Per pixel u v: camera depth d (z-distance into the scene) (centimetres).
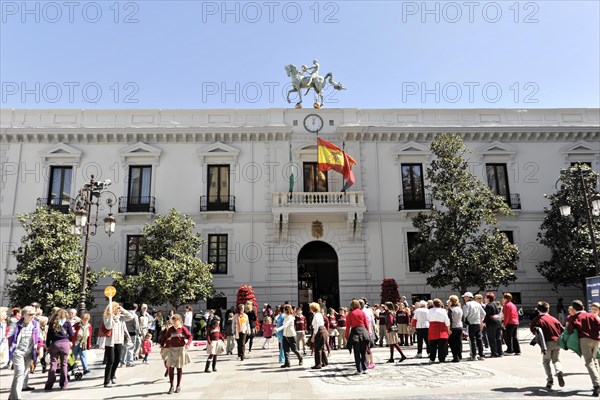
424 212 2595
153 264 2105
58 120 2666
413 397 866
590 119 2833
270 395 936
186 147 2673
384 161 2705
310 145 2680
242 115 2738
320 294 2834
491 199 2264
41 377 1245
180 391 1012
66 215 2261
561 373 916
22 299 2078
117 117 2694
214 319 1322
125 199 2581
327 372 1195
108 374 1088
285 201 2527
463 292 2223
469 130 2720
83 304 1573
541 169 2739
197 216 2588
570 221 2394
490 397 855
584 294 2558
